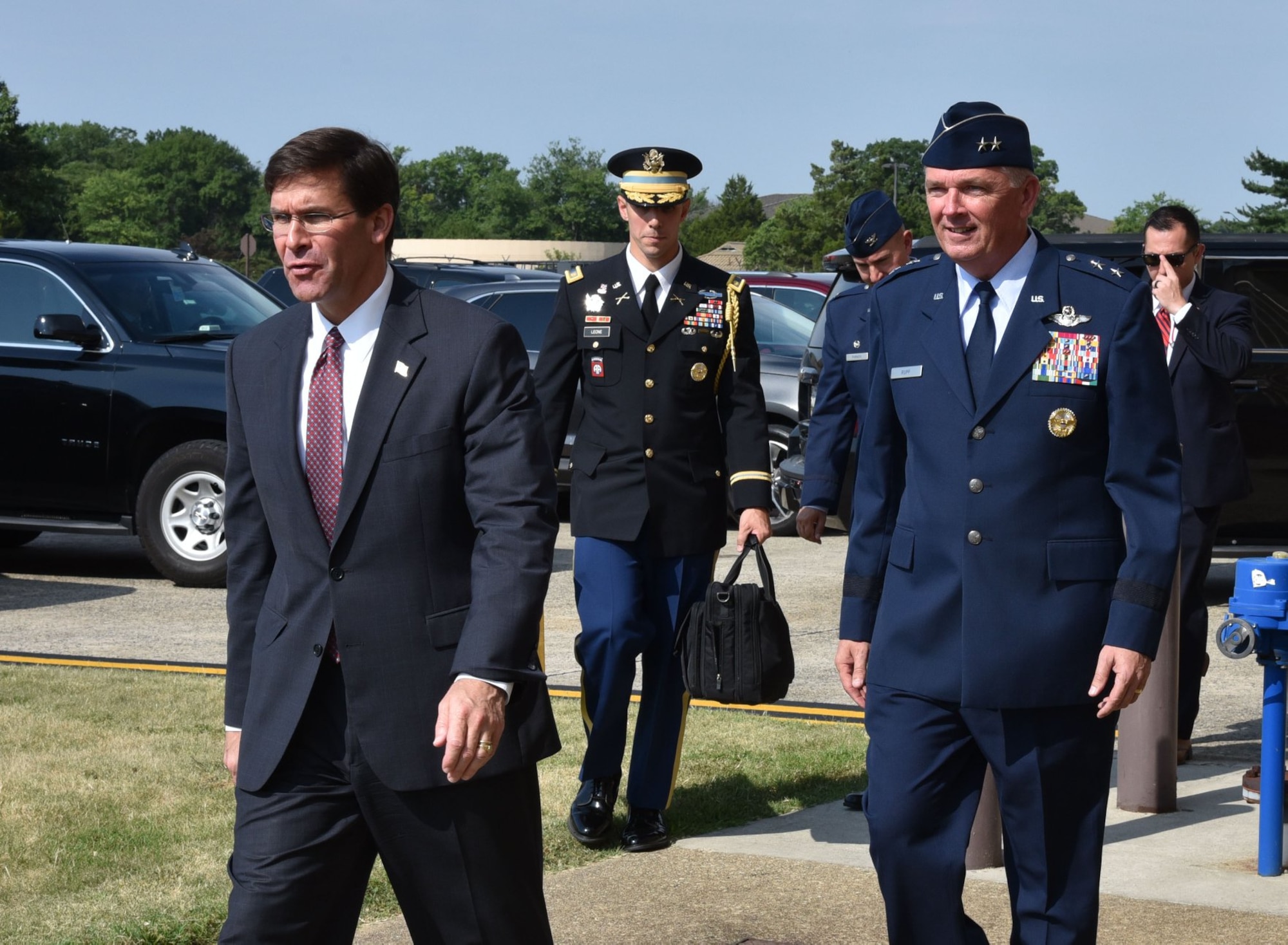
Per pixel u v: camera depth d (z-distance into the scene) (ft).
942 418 10.23
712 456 16.40
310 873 9.19
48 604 30.14
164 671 23.68
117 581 33.37
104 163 603.26
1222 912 13.80
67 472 32.58
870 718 10.50
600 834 15.81
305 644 9.17
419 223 570.87
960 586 10.09
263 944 9.07
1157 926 13.44
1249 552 29.78
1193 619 18.84
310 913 9.23
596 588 16.02
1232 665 25.39
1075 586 9.96
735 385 16.43
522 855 9.35
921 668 10.21
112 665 24.06
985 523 10.02
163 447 32.48
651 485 15.96
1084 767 10.11
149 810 16.28
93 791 16.81
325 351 9.32
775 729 20.42
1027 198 10.12
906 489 10.53
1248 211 272.10
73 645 25.94
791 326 42.93
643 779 15.99
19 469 32.81
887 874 10.32
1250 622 14.52
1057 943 10.21
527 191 568.00
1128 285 10.00
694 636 15.44
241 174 526.98
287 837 9.18
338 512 9.11
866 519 10.79
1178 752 19.04
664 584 16.34
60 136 618.85
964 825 10.34
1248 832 16.22
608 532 15.97
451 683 9.11
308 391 9.36
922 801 10.21
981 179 9.95
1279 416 29.43
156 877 14.29
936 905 10.26
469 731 8.65
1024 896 10.32
